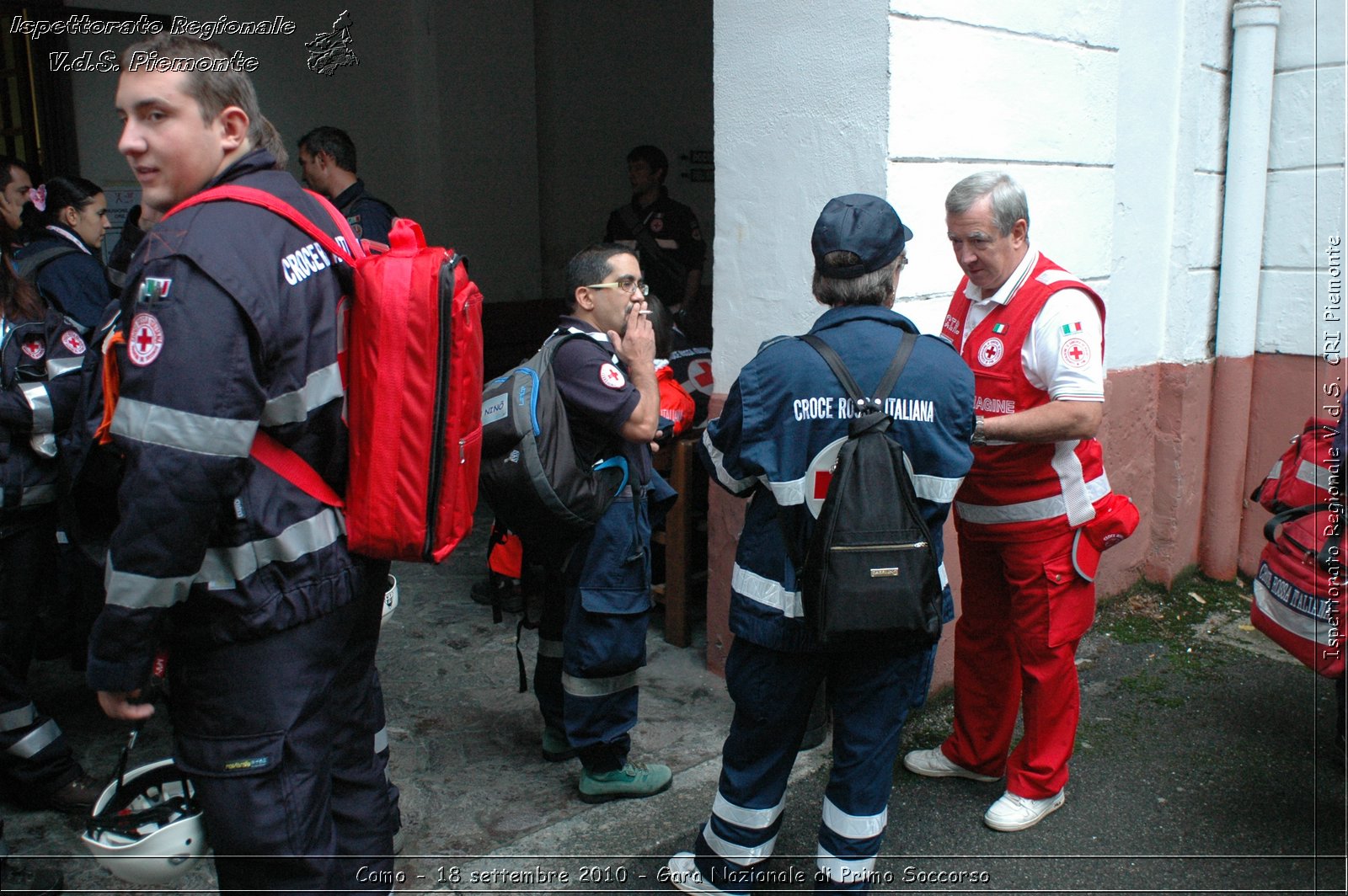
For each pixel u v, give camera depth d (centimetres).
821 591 206
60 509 248
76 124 568
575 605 284
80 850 278
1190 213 444
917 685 227
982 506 280
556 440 263
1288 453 291
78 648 360
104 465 214
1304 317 449
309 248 186
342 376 191
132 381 165
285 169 201
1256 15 433
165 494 163
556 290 785
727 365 365
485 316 732
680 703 360
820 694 333
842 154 321
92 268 383
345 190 509
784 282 342
